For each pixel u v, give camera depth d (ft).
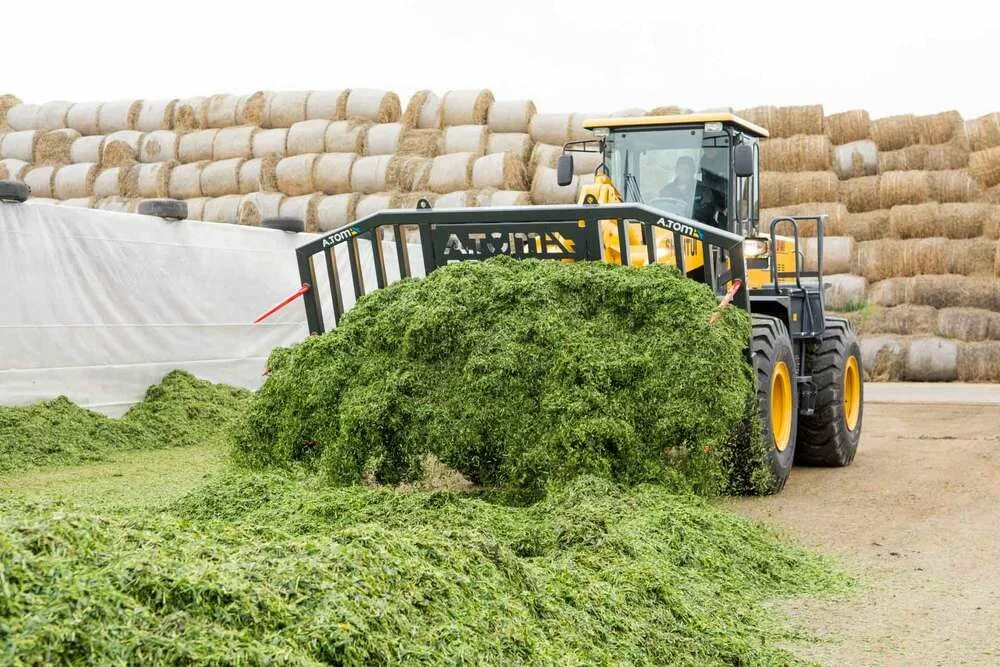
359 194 63.82
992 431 37.01
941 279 61.21
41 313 31.50
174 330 36.19
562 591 12.62
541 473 19.49
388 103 67.56
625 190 29.22
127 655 8.34
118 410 33.86
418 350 21.27
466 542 12.77
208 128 69.51
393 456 20.61
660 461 19.75
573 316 21.21
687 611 13.28
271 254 40.57
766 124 66.39
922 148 64.54
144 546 10.25
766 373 23.08
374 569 10.76
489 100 66.28
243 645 8.84
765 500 23.59
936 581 16.62
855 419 30.78
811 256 63.87
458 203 60.54
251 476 19.33
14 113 73.67
